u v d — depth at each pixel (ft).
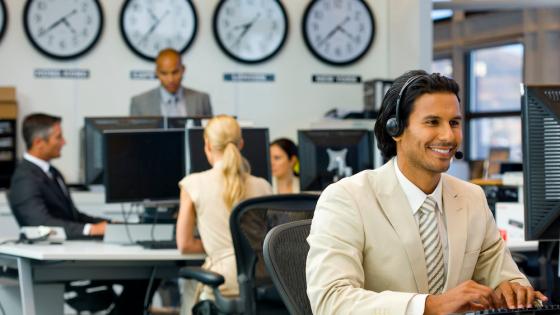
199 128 15.60
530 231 8.20
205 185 13.50
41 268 15.20
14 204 16.62
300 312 6.98
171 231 15.17
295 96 25.16
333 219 6.89
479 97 34.71
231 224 12.04
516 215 14.48
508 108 33.40
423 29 23.86
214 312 13.00
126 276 15.80
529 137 8.13
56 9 23.82
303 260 7.28
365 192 7.01
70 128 23.90
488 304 6.05
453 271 6.93
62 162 23.80
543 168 8.13
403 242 6.85
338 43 25.32
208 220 13.37
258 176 15.87
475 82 34.81
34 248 14.52
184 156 15.85
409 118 6.79
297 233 7.40
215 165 13.74
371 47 25.54
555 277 10.24
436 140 6.69
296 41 25.18
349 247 6.76
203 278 12.77
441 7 24.90
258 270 12.11
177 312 20.30
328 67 25.34
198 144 15.57
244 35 24.80
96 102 24.04
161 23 24.34
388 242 6.86
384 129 7.16
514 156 33.01
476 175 25.43
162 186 15.71
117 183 15.47
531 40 31.83
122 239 15.28
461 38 34.71
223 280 12.72
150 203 15.62
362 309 6.27
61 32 23.84
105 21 24.13
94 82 24.04
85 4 23.91
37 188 16.58
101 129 16.70
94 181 16.70
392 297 6.23
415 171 6.95
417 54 23.90
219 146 13.61
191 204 13.55
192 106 22.44
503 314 5.66
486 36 33.68
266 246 7.14
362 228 6.88
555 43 31.37
